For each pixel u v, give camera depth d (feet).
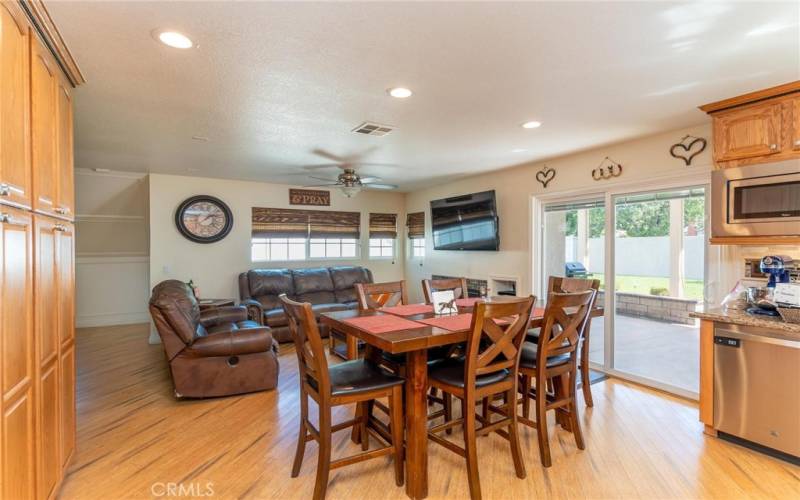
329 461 6.63
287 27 5.91
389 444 7.59
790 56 6.86
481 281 18.35
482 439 8.93
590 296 8.21
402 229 24.47
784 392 7.79
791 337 7.67
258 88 8.18
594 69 7.34
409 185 21.04
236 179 19.34
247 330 11.66
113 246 20.70
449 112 9.65
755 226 8.68
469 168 16.46
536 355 8.02
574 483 7.22
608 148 13.01
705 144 10.61
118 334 18.99
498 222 17.12
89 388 12.14
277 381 12.28
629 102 9.02
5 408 4.72
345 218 22.58
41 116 5.81
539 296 15.71
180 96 8.59
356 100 8.84
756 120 8.68
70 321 7.20
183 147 13.00
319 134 11.48
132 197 19.16
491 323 6.86
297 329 7.23
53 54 6.30
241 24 5.82
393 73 7.48
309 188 21.59
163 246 18.01
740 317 8.53
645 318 12.45
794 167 8.11
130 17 5.63
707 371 8.95
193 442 8.80
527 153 13.83
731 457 8.06
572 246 14.74
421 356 6.91
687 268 11.47
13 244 4.93
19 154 5.10
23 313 5.22
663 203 11.96
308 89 8.23
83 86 7.98
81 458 8.09
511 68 7.28
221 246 19.27
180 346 11.01
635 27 5.90
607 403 10.86
